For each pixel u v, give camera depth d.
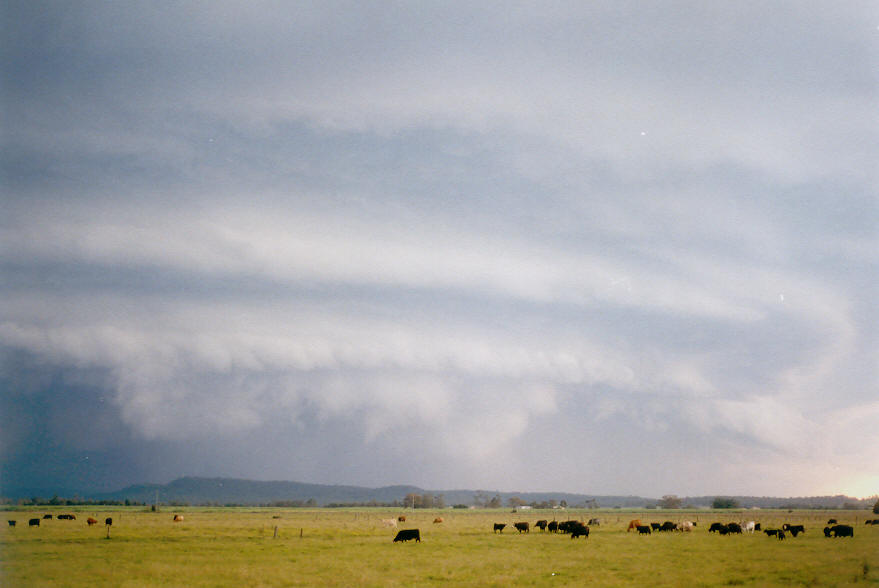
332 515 169.25
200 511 194.38
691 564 42.53
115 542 56.12
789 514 171.88
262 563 41.88
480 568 40.62
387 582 34.81
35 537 60.78
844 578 36.50
